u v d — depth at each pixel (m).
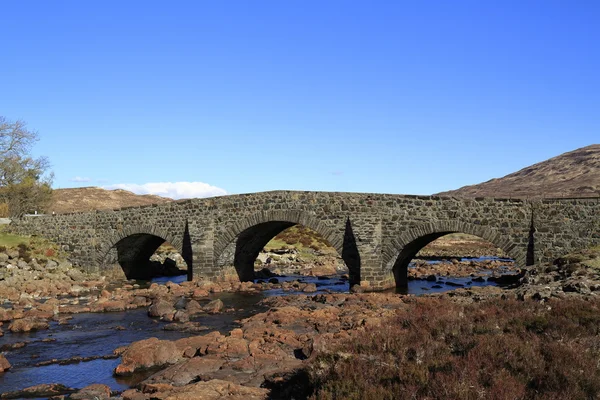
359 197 38.94
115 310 33.53
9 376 19.47
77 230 54.47
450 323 18.47
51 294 40.75
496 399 10.87
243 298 38.00
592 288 24.11
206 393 14.70
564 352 13.55
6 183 78.69
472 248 92.81
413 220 37.12
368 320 22.91
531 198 33.12
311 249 75.06
